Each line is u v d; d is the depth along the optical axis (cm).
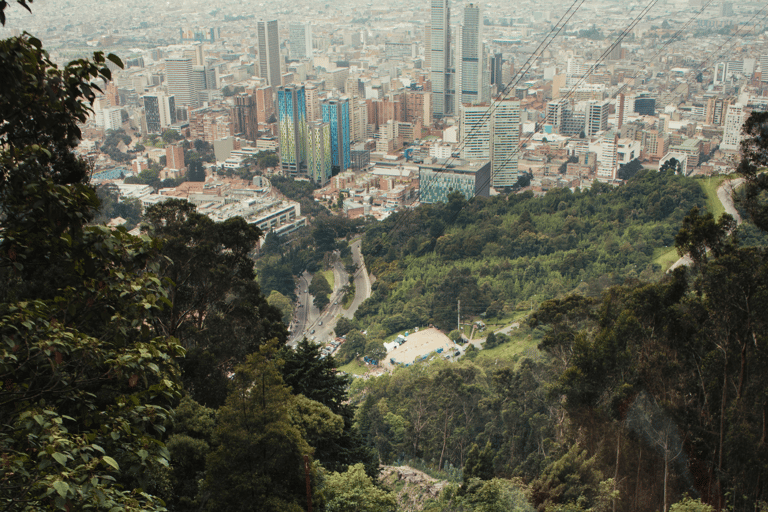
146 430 1437
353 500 3134
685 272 3688
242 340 4484
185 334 4431
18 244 1381
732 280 3269
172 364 1459
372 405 6019
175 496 2934
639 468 2628
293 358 4044
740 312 3256
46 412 1243
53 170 2741
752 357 3103
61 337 1339
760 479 2597
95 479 1218
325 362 4041
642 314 3647
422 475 4650
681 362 3388
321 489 3098
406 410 5825
